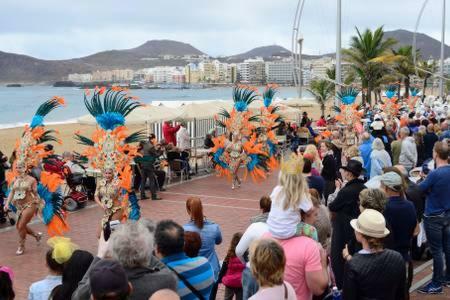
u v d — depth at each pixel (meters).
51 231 12.01
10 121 68.75
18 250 11.38
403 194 6.80
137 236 4.41
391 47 58.31
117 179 11.45
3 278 4.69
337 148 16.25
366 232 4.94
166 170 20.61
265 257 4.33
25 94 165.75
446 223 8.07
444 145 8.20
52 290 5.07
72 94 163.62
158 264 4.68
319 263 5.11
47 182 11.89
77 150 32.31
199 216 6.92
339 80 31.89
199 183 19.83
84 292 4.30
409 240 6.66
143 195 16.83
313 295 5.58
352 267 4.92
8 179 11.52
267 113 21.72
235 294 7.02
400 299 5.01
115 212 11.48
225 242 11.98
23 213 11.34
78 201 15.43
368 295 4.89
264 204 6.96
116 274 3.54
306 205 5.25
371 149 13.94
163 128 22.30
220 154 18.95
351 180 7.57
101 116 11.56
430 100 47.56
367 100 53.81
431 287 8.16
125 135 11.70
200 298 5.22
